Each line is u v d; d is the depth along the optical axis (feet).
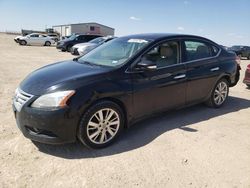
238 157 13.57
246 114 20.15
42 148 13.62
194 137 15.51
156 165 12.51
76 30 211.41
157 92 15.92
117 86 13.96
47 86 12.84
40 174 11.55
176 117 18.58
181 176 11.78
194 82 18.17
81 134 13.03
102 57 16.48
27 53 72.74
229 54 21.33
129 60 14.92
